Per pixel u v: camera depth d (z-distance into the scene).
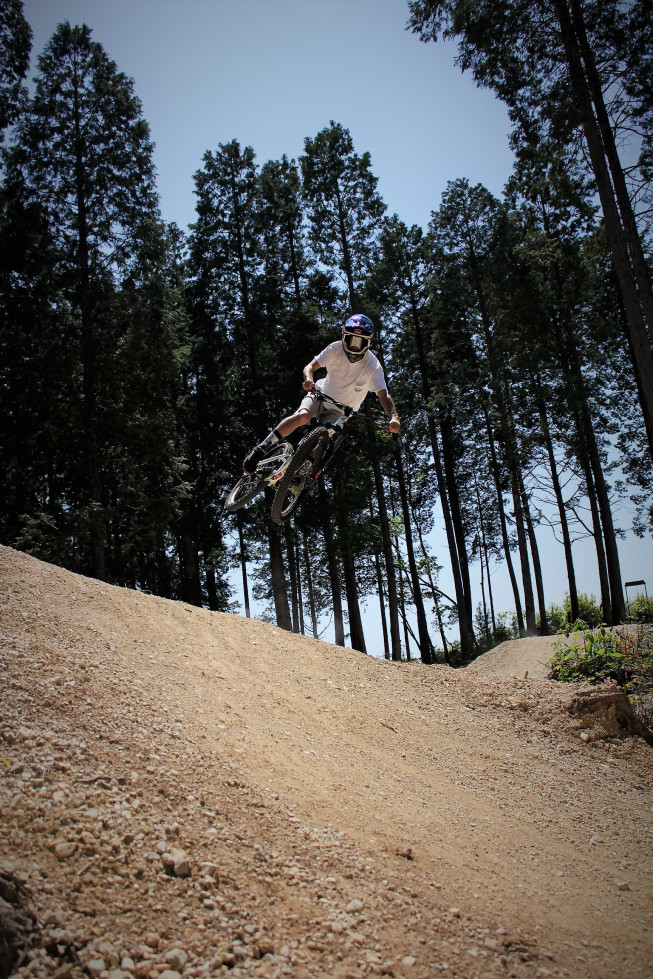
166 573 26.66
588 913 4.24
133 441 20.80
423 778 5.99
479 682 8.83
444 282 26.72
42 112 20.98
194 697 5.67
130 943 2.90
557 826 5.73
